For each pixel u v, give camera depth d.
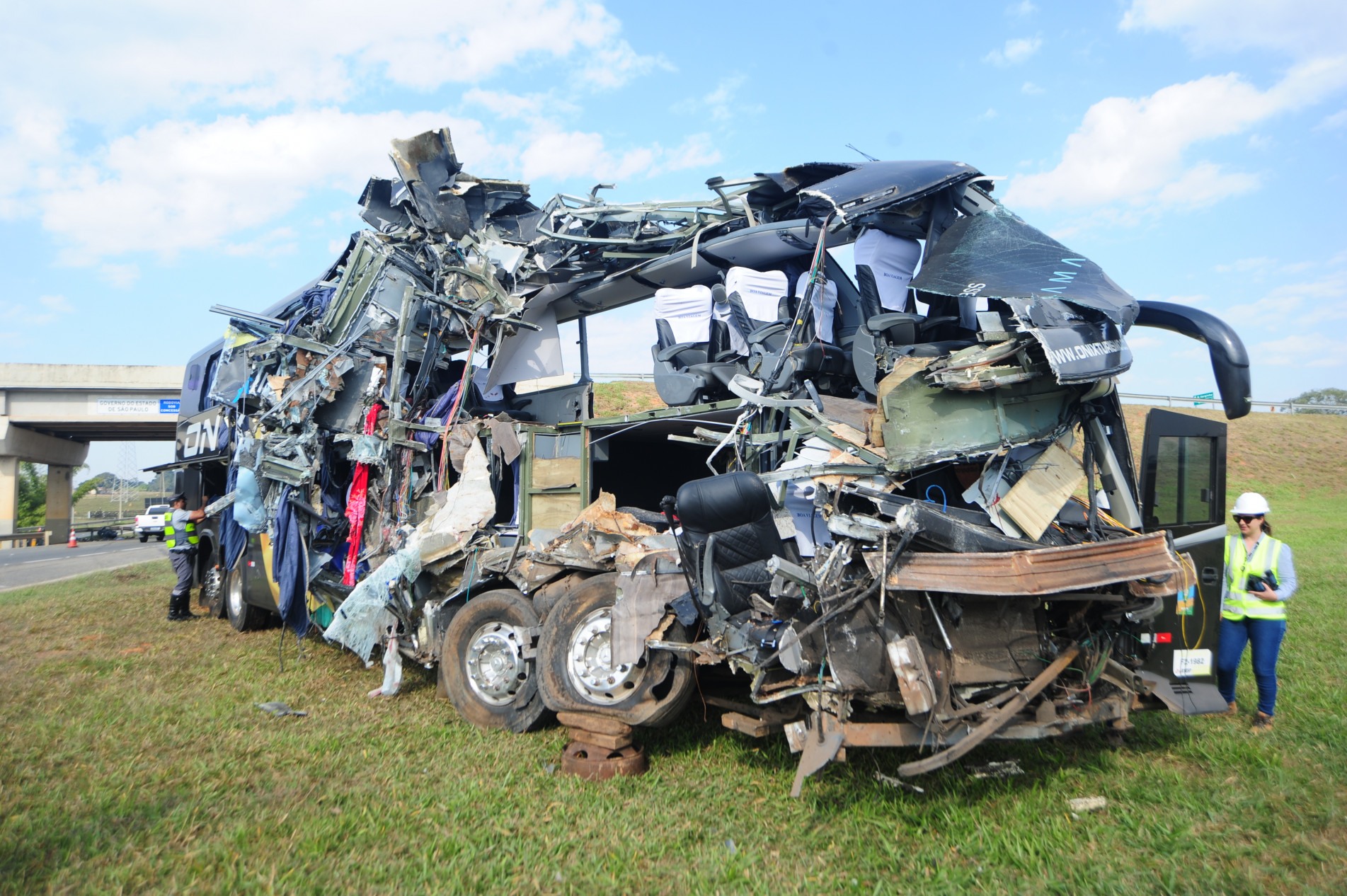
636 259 7.50
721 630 4.59
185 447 11.45
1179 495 5.30
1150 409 5.27
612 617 5.00
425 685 6.96
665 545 5.23
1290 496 28.92
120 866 3.71
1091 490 4.74
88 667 7.57
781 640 4.14
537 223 7.85
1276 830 3.87
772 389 5.18
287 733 5.54
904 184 5.43
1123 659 4.74
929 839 3.87
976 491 4.61
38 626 10.05
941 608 4.14
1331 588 10.87
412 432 7.38
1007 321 4.75
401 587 6.63
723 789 4.55
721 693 5.56
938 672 4.02
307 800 4.41
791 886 3.48
